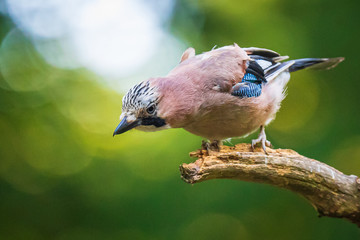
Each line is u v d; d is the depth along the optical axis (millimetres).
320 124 11742
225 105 7344
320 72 11922
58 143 12562
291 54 11781
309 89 12047
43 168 12508
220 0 12547
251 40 12211
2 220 12133
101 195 11836
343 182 6527
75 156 12422
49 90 13109
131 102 6832
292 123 12000
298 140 11680
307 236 11203
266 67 8180
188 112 7074
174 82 7020
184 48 12961
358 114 11547
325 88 11922
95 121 12859
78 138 12578
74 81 13258
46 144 12578
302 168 6488
